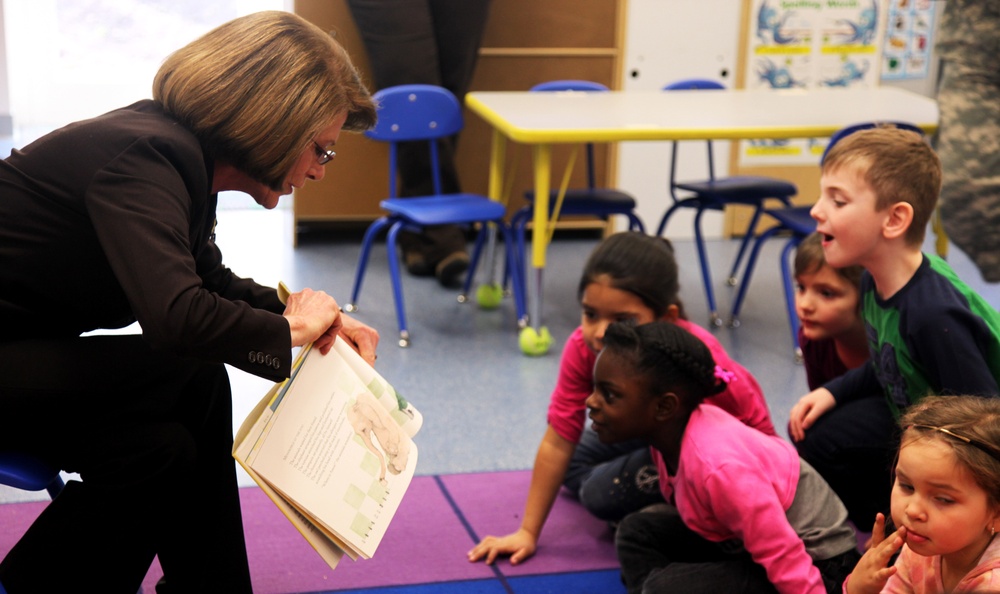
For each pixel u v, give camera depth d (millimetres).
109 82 4863
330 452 1346
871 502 1964
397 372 2955
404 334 3199
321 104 1307
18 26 4723
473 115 4367
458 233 3998
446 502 2139
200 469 1476
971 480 1214
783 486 1600
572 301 3740
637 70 4508
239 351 1238
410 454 1452
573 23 4371
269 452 1281
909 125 3068
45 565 1320
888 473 1907
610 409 1628
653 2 4438
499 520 2064
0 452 1339
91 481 1351
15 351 1305
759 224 4773
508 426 2582
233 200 4848
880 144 1678
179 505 1452
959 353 1599
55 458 1363
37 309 1318
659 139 3035
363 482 1368
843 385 1993
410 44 3918
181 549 1494
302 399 1345
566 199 3473
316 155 1346
